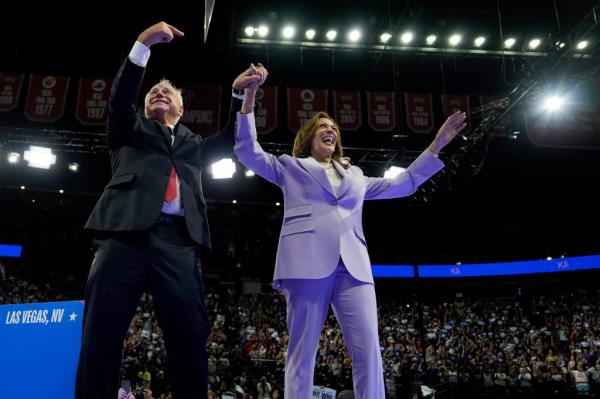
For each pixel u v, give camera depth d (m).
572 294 25.28
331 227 2.62
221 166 14.56
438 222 27.83
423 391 10.51
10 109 12.70
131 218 2.15
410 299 27.41
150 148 2.43
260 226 28.72
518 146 18.95
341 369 15.36
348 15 12.59
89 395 1.90
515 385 14.94
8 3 12.85
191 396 2.01
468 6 12.34
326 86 15.92
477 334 21.09
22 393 2.78
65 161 21.28
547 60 10.34
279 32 12.95
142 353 14.91
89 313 2.02
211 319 22.36
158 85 2.90
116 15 13.13
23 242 25.34
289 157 2.89
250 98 2.71
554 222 28.25
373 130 13.42
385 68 15.09
